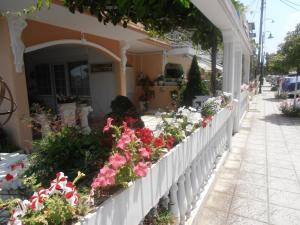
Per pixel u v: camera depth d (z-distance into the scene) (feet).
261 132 27.71
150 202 6.38
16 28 16.42
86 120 24.82
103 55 30.04
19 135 16.89
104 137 8.05
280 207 12.18
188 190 9.78
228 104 17.89
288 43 40.06
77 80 32.73
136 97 43.60
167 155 7.29
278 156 19.54
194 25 16.69
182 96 26.40
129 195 5.38
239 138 25.03
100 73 30.91
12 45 16.37
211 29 18.12
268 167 17.22
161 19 15.94
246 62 50.57
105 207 4.63
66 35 21.97
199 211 11.07
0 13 15.53
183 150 8.62
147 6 11.28
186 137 9.11
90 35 24.94
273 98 65.82
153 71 43.11
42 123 15.14
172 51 41.16
